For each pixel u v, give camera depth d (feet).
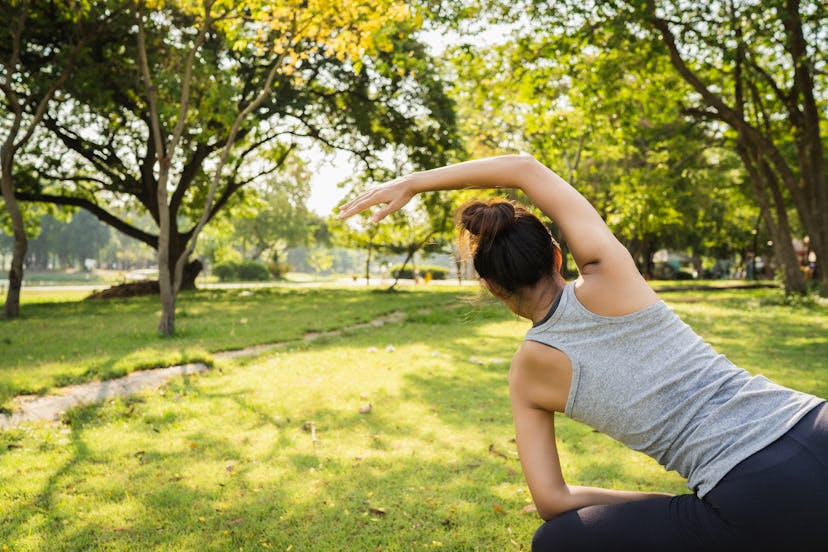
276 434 15.38
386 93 76.02
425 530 10.32
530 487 5.53
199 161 78.43
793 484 4.42
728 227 142.51
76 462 13.28
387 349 28.63
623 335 5.17
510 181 5.88
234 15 36.06
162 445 14.46
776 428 4.69
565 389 5.34
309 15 33.73
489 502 11.44
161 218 34.27
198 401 18.54
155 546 9.73
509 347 30.01
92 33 48.01
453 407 18.10
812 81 53.57
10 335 33.78
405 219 81.56
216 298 70.03
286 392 19.75
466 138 85.10
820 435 4.59
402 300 64.54
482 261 5.69
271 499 11.50
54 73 57.26
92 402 18.16
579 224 5.56
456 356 27.07
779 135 63.26
